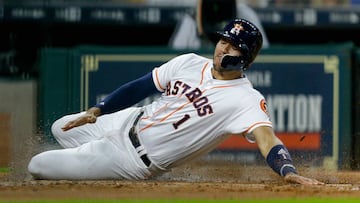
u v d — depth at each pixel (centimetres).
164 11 4125
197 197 1825
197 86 2188
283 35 4300
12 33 4194
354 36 4309
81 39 4262
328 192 1947
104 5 4144
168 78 2252
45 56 3750
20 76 4128
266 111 2156
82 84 3756
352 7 4169
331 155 3722
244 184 2178
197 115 2170
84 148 2300
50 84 3747
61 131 2416
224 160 3597
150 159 2247
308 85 3738
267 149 2103
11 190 1970
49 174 2295
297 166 3303
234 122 2144
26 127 4022
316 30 4266
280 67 3738
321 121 3734
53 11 4147
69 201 1731
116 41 4291
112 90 3750
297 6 4250
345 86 3734
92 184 2112
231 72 2152
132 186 2066
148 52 3734
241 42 2128
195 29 3944
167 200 1752
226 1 3881
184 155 2236
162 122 2220
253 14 4041
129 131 2284
